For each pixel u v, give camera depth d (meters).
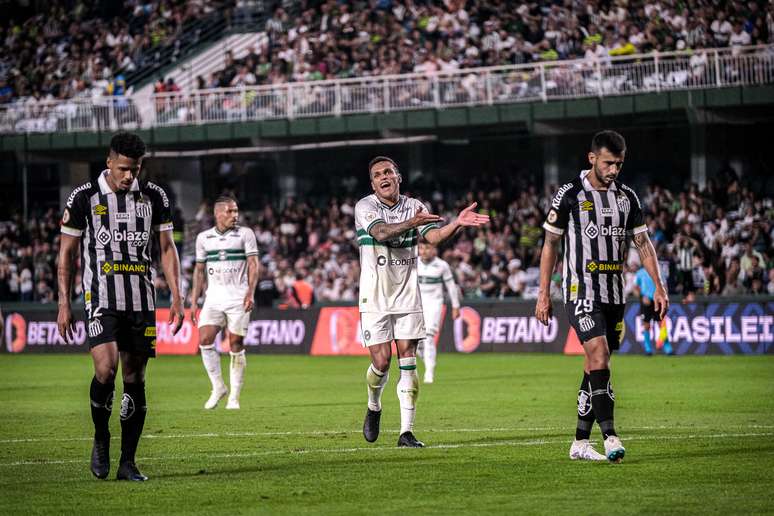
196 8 88.25
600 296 18.50
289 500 15.23
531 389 36.56
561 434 23.08
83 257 17.48
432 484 16.44
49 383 43.06
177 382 42.91
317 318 62.31
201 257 31.45
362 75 77.44
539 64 67.75
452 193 79.75
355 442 22.23
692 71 65.25
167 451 21.09
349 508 14.57
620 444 17.91
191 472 18.03
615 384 37.91
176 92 75.00
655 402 31.09
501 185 76.25
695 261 61.72
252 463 19.05
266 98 73.56
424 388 37.41
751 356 52.97
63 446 22.36
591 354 18.31
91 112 76.69
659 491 15.50
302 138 76.06
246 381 43.06
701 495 15.14
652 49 69.44
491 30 75.50
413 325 21.38
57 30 90.12
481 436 22.92
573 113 67.81
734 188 66.94
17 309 67.94
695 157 72.19
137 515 14.31
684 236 62.12
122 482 16.98
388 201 21.34
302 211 77.56
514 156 79.19
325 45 79.62
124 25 88.44
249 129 73.75
